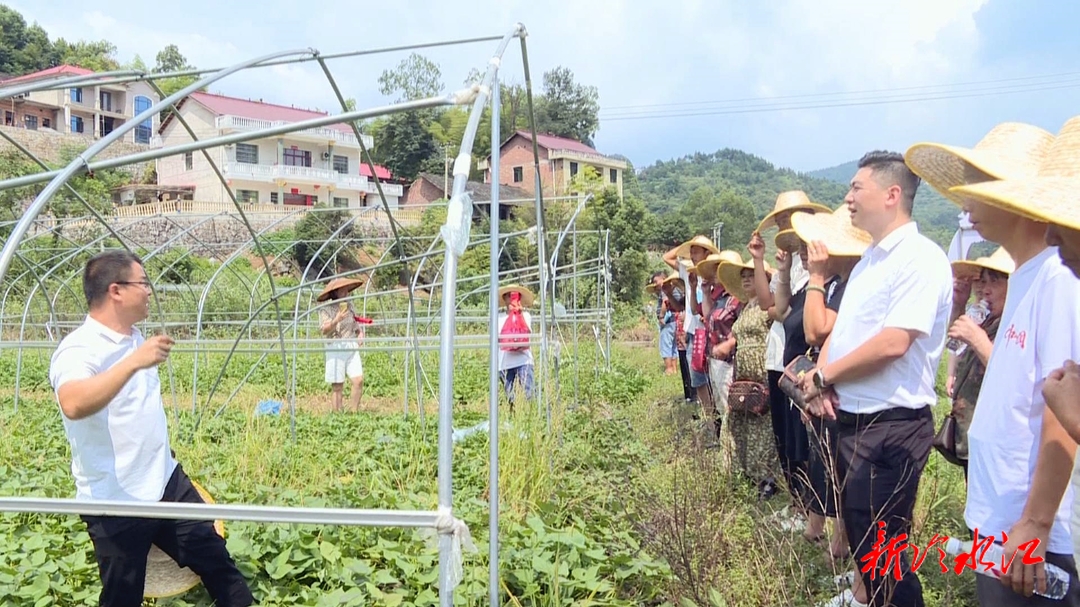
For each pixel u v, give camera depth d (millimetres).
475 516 4812
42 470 6691
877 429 3381
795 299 5086
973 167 3385
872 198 3451
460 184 2898
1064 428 2160
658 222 37469
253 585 4004
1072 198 2104
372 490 5465
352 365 10500
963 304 5266
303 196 31891
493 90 3814
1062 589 2371
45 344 9703
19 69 60625
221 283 19828
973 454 2678
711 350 7320
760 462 5621
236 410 10180
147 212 25062
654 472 5805
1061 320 2391
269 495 5438
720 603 3525
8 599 3748
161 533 3496
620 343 23125
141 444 3338
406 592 3875
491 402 3555
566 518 5156
